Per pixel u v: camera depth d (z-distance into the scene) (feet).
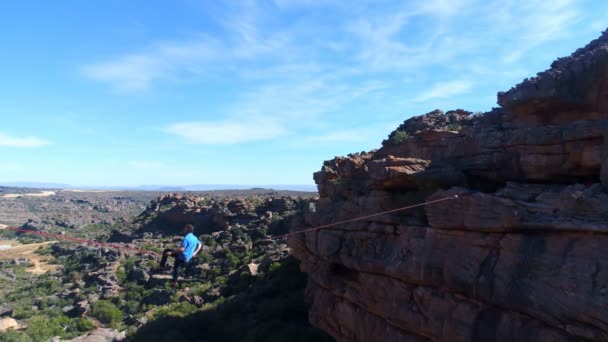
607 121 51.75
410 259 57.67
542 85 68.64
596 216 42.11
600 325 37.70
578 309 39.14
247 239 290.56
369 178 77.05
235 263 243.60
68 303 245.65
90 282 285.23
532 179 59.00
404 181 67.72
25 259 402.11
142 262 311.68
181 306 184.44
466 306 50.21
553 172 56.44
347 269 75.51
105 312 211.82
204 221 381.81
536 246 44.70
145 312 207.41
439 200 54.24
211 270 244.83
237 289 186.09
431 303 54.44
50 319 206.39
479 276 48.47
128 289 255.09
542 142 57.88
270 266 187.52
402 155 89.35
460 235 52.54
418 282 56.80
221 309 159.12
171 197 520.83
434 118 153.07
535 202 48.24
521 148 60.49
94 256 349.41
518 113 73.51
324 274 78.69
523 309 43.75
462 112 152.25
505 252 47.19
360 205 72.23
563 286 40.88
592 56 65.10
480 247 50.08
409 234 60.18
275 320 124.88
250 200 373.20
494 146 64.64
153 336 143.54
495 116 95.71
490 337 46.32
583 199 43.88
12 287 307.37
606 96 62.75
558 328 41.11
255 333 121.49
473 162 66.54
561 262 42.04
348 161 101.71
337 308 74.79
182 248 50.24
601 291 38.14
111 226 566.77
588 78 64.39
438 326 52.60
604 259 39.22
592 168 52.80
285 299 141.18
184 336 142.82
